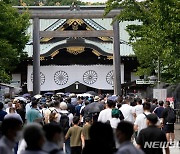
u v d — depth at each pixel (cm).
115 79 4466
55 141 776
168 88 3428
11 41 3631
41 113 1831
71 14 4219
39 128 671
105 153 732
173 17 2109
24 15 3925
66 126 1592
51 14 4238
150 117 1039
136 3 2800
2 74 3378
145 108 1481
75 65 6166
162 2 2130
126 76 6297
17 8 4156
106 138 736
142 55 3556
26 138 661
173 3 2120
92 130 738
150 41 2681
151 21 2772
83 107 2116
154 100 2283
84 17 4234
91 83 6169
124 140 787
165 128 2036
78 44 6044
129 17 2822
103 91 6228
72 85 6247
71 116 1698
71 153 1472
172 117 2033
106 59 6166
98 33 4459
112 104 1602
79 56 6228
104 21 6644
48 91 6134
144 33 2873
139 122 1424
